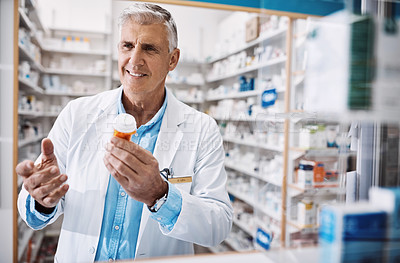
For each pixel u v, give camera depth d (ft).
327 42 1.79
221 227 3.75
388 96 1.70
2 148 7.45
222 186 4.27
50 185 3.08
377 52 1.68
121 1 10.37
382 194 1.81
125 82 4.22
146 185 2.99
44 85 10.00
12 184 7.45
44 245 8.17
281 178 2.98
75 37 10.21
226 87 11.23
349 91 1.66
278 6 2.94
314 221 2.44
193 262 2.37
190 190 4.43
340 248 1.76
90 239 3.93
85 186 4.04
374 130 2.35
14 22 7.45
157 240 4.07
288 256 2.34
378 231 1.76
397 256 1.77
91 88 10.32
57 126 4.39
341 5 2.12
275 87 3.02
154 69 4.14
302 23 2.55
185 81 11.10
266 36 3.27
